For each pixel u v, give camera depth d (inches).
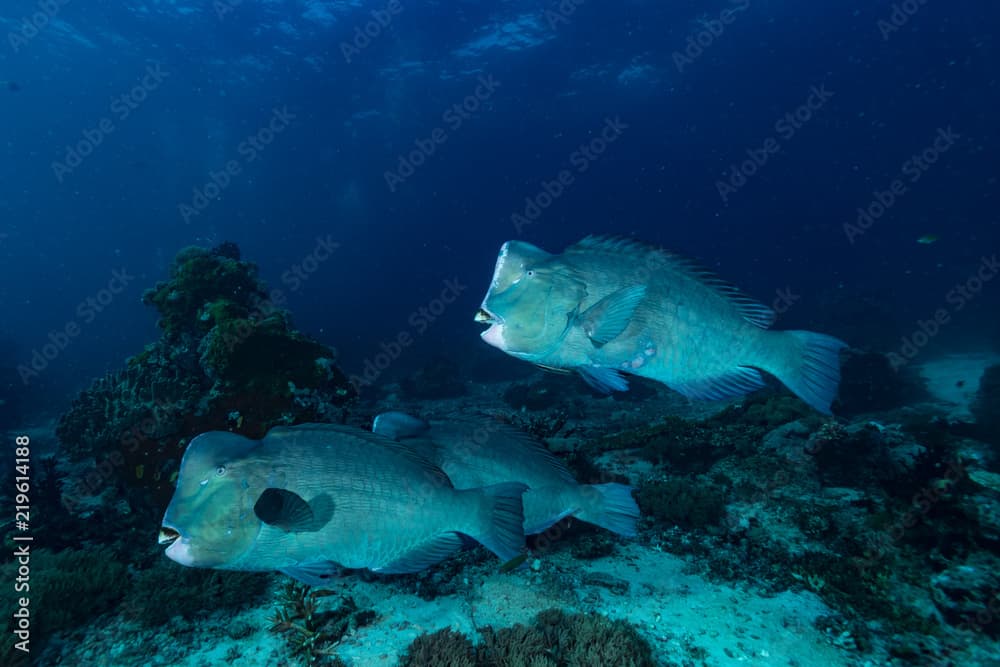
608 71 1940.2
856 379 562.6
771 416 370.6
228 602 194.4
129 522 267.9
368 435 100.3
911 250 1979.6
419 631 175.6
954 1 1915.6
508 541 105.7
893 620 177.0
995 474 231.8
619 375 89.8
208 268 350.6
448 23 1547.7
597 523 134.3
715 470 299.7
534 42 1681.8
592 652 154.9
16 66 1919.3
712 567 216.1
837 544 220.2
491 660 157.6
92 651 172.7
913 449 283.9
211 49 1722.4
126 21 1544.0
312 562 92.9
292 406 274.2
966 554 189.6
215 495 85.7
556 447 296.0
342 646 169.3
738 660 160.1
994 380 520.7
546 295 86.7
